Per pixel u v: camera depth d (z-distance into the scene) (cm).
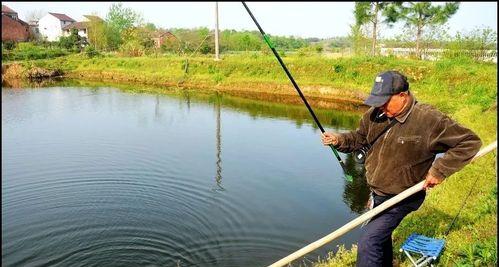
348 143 379
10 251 628
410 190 320
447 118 312
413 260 403
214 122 1590
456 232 489
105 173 978
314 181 902
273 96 2291
